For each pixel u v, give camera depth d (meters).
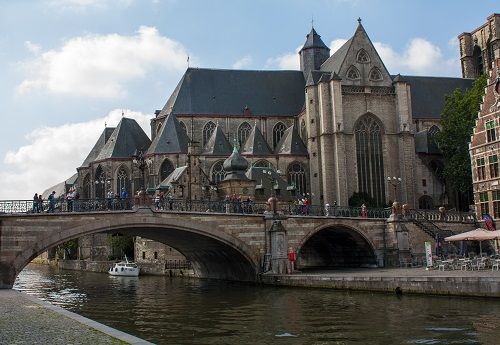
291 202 83.56
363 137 95.25
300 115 105.88
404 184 94.06
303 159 98.88
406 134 95.06
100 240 114.75
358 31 98.50
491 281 36.47
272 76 114.19
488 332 26.56
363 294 43.62
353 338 26.45
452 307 34.38
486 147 68.88
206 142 104.75
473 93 86.38
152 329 30.44
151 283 68.44
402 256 63.69
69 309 40.56
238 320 33.22
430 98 112.12
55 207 50.81
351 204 90.88
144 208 52.12
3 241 46.66
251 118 107.25
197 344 25.88
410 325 29.12
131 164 102.00
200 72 110.56
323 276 49.38
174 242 65.94
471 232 50.78
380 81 97.12
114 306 42.16
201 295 49.38
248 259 57.19
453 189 96.06
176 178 88.12
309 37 116.25
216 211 58.38
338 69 97.50
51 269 122.50
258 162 97.88
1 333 19.80
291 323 31.44
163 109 110.69
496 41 115.00
